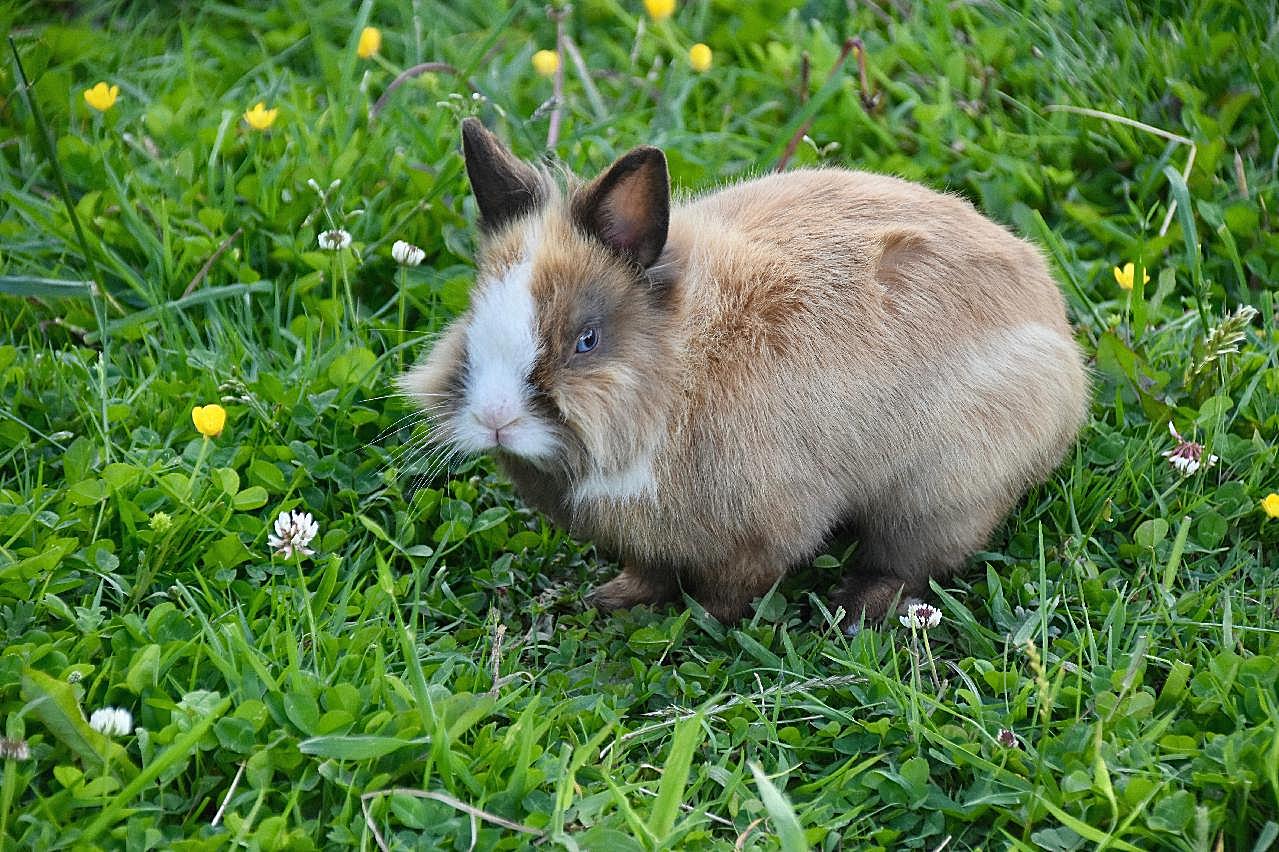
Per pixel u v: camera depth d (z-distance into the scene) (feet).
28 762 12.41
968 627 15.17
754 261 15.58
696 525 15.58
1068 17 23.76
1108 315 19.76
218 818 12.14
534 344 14.44
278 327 19.01
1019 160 21.74
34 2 25.27
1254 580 15.94
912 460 15.75
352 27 24.91
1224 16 23.18
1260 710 13.55
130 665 13.20
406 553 15.87
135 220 19.57
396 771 12.71
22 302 19.36
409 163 21.03
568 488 15.55
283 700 12.90
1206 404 17.43
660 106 22.39
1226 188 20.86
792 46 24.08
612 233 15.16
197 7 25.99
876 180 17.16
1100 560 16.46
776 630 16.02
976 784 13.17
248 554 15.38
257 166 20.36
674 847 12.42
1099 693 13.76
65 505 15.51
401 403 17.49
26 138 21.33
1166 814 12.42
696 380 15.28
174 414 17.43
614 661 15.26
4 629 13.94
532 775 12.70
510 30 25.17
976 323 15.74
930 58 23.56
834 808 13.14
